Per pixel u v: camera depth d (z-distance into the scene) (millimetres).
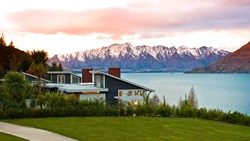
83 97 40531
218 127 25719
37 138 18406
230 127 26328
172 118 29484
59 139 18281
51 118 26328
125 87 43125
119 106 31641
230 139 21188
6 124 22953
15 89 28500
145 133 21172
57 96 30078
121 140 18688
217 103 82125
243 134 23391
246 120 29266
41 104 29906
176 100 82500
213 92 118500
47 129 21078
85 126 22641
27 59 79250
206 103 82125
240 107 74375
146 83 186750
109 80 42375
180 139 19953
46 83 51656
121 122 25234
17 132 20016
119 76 49438
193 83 191750
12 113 26000
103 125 23406
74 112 28172
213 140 20438
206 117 31297
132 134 20594
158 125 24625
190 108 32219
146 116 30469
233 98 95688
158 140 19250
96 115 29109
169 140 19469
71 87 42906
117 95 42656
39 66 48688
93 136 19344
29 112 26609
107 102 42094
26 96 30406
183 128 23938
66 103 29688
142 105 31828
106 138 18969
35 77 54406
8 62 78750
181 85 166250
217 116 30984
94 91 40500
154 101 43219
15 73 29422
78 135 19422
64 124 23219
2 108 27062
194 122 27297
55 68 88188
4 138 17828
